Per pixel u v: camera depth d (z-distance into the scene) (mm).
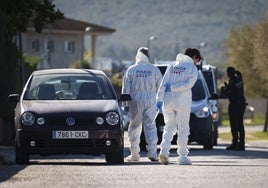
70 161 37969
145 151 47688
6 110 58250
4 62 57625
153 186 25312
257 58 82625
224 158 40312
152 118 38375
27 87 36938
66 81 36969
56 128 34469
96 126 34594
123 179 27234
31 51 159625
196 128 47281
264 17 82438
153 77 38250
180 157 34625
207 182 26297
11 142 59531
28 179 27516
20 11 58969
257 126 121312
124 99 36562
